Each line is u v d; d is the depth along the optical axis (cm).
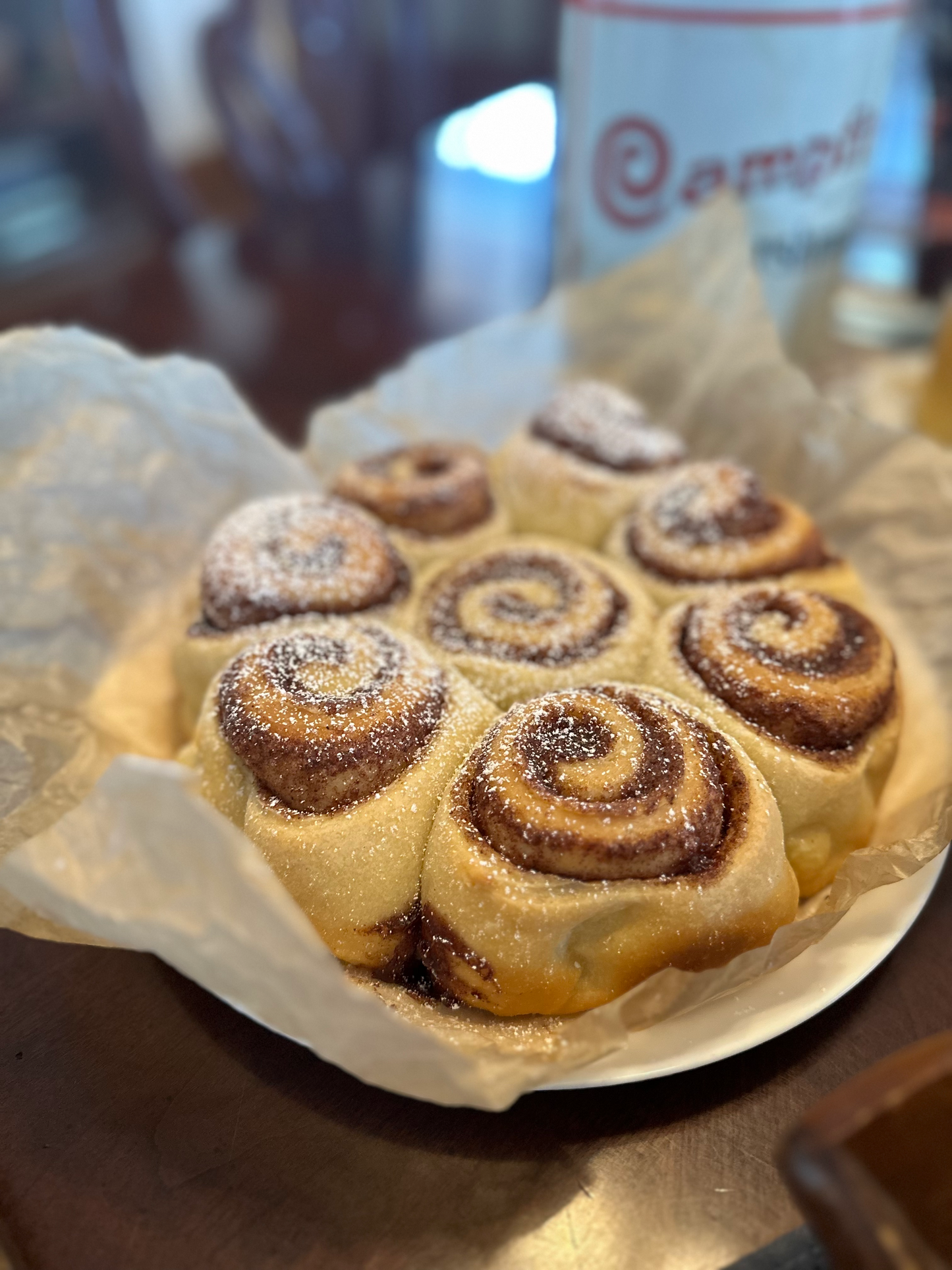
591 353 33
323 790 18
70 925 17
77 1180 16
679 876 17
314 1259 15
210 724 20
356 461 30
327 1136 16
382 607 24
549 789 18
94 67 58
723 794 18
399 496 26
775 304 36
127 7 62
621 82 32
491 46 67
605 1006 16
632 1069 16
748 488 25
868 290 47
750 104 31
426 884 18
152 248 57
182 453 27
